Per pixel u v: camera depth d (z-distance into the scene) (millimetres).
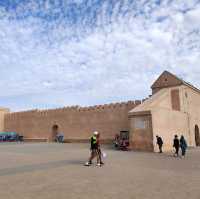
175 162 15625
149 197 7500
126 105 33969
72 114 40219
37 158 17625
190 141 32469
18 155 19750
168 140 26328
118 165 14227
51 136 43094
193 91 35938
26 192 8125
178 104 30766
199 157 18750
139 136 24625
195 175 11062
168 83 33156
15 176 10859
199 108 37438
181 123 30422
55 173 11594
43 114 44875
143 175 11055
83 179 10180
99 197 7516
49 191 8234
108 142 34969
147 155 20188
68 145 32562
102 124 36156
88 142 37438
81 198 7430
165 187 8766
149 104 25594
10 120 51062
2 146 31344
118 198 7406
